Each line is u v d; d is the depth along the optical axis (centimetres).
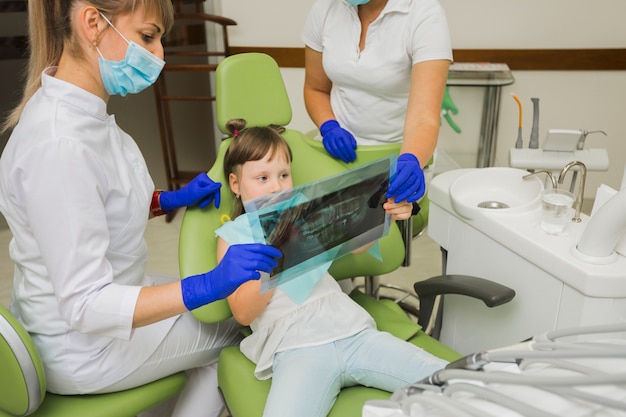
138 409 113
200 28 279
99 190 97
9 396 98
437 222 135
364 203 106
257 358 114
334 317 114
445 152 290
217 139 318
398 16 138
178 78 335
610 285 91
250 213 92
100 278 94
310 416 99
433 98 131
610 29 267
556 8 265
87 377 106
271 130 125
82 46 94
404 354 108
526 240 104
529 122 289
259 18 274
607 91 279
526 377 49
